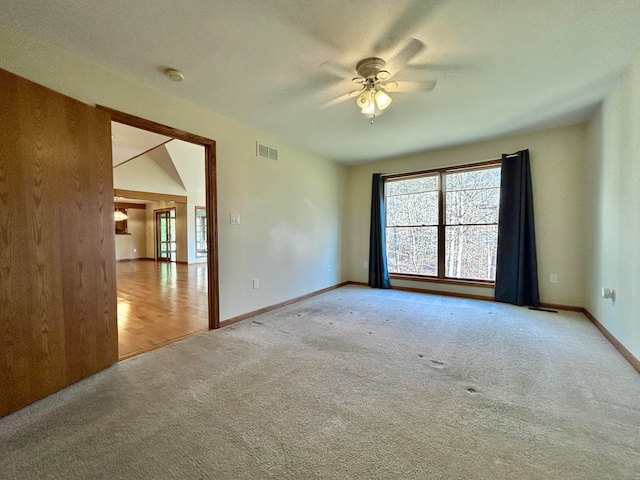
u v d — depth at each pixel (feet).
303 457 4.25
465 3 5.20
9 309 5.38
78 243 6.57
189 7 5.27
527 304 12.51
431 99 9.01
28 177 5.67
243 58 6.89
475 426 4.89
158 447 4.49
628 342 7.34
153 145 15.62
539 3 5.21
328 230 16.40
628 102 7.34
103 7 5.26
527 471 3.94
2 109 5.29
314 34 6.03
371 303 13.39
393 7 5.29
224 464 4.14
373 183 16.84
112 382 6.48
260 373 6.82
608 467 3.99
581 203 11.44
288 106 9.49
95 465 4.14
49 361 5.98
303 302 13.67
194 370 7.00
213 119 9.93
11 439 4.66
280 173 12.92
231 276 10.65
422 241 15.80
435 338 8.95
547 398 5.69
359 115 10.21
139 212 37.58
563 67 7.30
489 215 13.73
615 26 5.80
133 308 13.00
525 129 11.82
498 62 7.06
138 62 7.06
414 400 5.67
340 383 6.34
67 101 6.34
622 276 7.79
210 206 9.99
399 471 3.97
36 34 6.01
